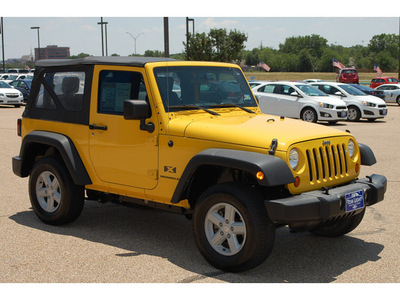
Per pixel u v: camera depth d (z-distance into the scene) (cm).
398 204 717
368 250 534
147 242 554
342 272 472
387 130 1686
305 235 588
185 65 547
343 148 507
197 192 511
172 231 599
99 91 559
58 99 604
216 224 467
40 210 617
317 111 1886
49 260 495
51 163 595
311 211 435
